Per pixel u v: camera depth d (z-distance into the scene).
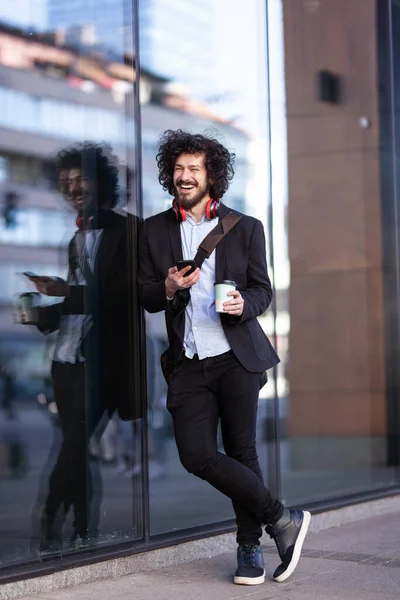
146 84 5.29
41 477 4.54
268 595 4.18
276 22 6.51
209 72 5.80
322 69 6.99
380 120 7.25
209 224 4.44
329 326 7.23
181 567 4.81
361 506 6.32
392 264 7.26
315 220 7.05
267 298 4.37
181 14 5.59
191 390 4.33
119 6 5.04
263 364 4.33
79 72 4.83
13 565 4.21
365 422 7.18
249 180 6.24
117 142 4.98
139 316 4.96
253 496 4.30
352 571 4.67
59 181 4.70
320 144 7.01
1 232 4.46
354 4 7.18
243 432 4.38
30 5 4.62
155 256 4.46
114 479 4.80
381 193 7.28
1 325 4.46
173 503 5.19
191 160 4.35
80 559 4.45
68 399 4.68
